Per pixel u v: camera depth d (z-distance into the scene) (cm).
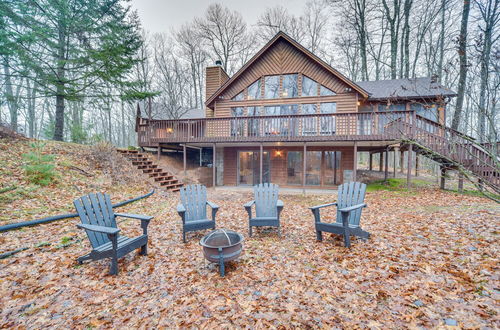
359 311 226
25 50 951
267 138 1059
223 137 1120
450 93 1033
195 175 1286
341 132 987
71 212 539
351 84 1138
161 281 289
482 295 236
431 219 518
